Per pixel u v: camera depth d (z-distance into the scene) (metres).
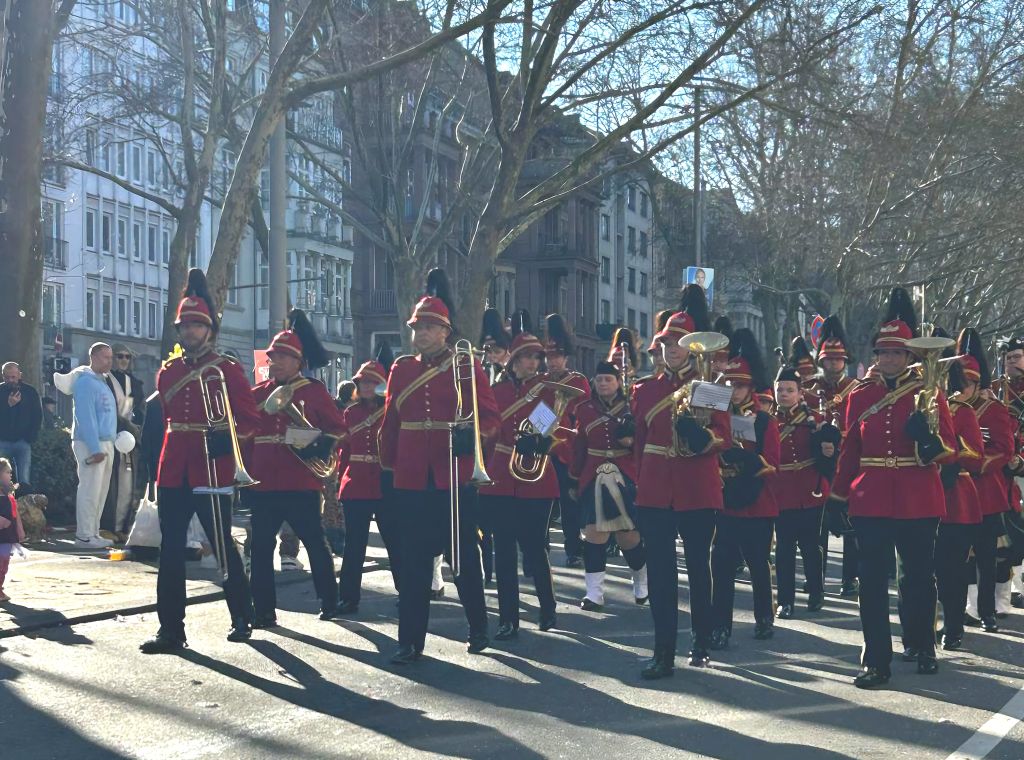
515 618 10.11
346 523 11.26
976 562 10.99
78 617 10.14
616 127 25.33
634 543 11.81
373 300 60.44
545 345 11.51
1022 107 33.97
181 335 9.39
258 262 59.34
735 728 7.24
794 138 36.66
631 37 22.64
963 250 38.56
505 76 28.53
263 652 9.20
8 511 10.72
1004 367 12.65
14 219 18.75
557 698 7.95
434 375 9.15
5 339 18.70
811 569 12.05
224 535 9.44
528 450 10.14
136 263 57.12
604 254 79.31
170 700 7.64
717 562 9.96
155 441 13.32
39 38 18.88
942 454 8.54
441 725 7.21
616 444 11.60
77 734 6.85
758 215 39.28
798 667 9.10
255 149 19.39
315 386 10.33
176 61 27.28
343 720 7.29
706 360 8.68
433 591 12.35
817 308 43.50
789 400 11.97
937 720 7.48
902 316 9.16
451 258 55.78
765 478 10.02
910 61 33.38
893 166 32.25
